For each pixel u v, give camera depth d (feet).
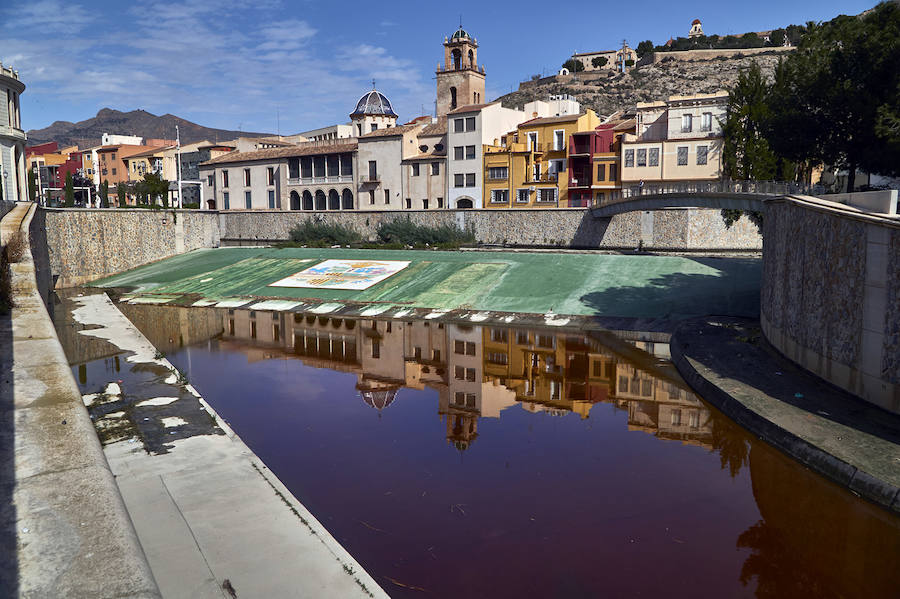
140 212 258.57
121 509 26.32
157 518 50.80
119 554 23.04
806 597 42.96
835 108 122.93
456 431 77.87
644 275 163.63
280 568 43.86
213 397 92.73
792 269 90.12
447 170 277.03
